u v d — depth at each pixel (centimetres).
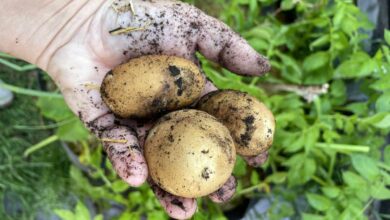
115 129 27
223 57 31
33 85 46
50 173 45
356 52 37
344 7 38
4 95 45
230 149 25
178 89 26
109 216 42
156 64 26
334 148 38
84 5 32
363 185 35
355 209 35
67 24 32
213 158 24
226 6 41
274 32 40
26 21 32
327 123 39
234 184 28
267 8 45
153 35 31
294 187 40
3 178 44
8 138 45
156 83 26
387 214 40
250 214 40
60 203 44
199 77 27
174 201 27
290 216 40
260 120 27
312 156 40
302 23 40
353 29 38
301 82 40
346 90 43
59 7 32
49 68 33
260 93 38
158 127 25
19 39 33
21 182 45
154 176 25
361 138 39
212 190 24
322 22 39
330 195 36
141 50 31
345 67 37
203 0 44
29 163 45
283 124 38
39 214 44
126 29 30
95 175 39
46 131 46
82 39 31
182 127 24
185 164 24
